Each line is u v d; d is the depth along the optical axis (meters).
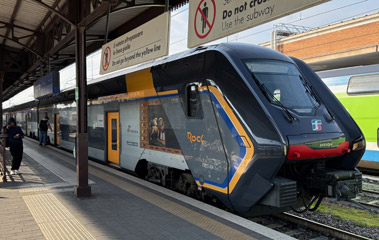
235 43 6.04
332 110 6.01
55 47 12.27
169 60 7.07
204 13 5.43
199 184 6.05
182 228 4.54
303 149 4.97
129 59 7.47
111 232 4.40
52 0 10.63
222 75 5.52
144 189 6.83
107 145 10.24
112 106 9.64
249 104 5.10
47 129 16.67
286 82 5.73
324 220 6.01
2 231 4.41
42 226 4.62
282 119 5.02
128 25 12.05
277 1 4.19
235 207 5.43
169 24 6.22
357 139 5.79
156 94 7.35
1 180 7.92
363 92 10.28
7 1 10.98
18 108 30.59
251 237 4.21
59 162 11.00
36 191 6.73
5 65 18.27
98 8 5.78
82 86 6.46
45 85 14.41
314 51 25.25
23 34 15.52
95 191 6.70
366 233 5.38
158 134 7.33
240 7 4.74
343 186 5.29
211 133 5.69
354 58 23.34
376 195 7.70
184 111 6.39
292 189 4.87
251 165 4.93
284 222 5.89
